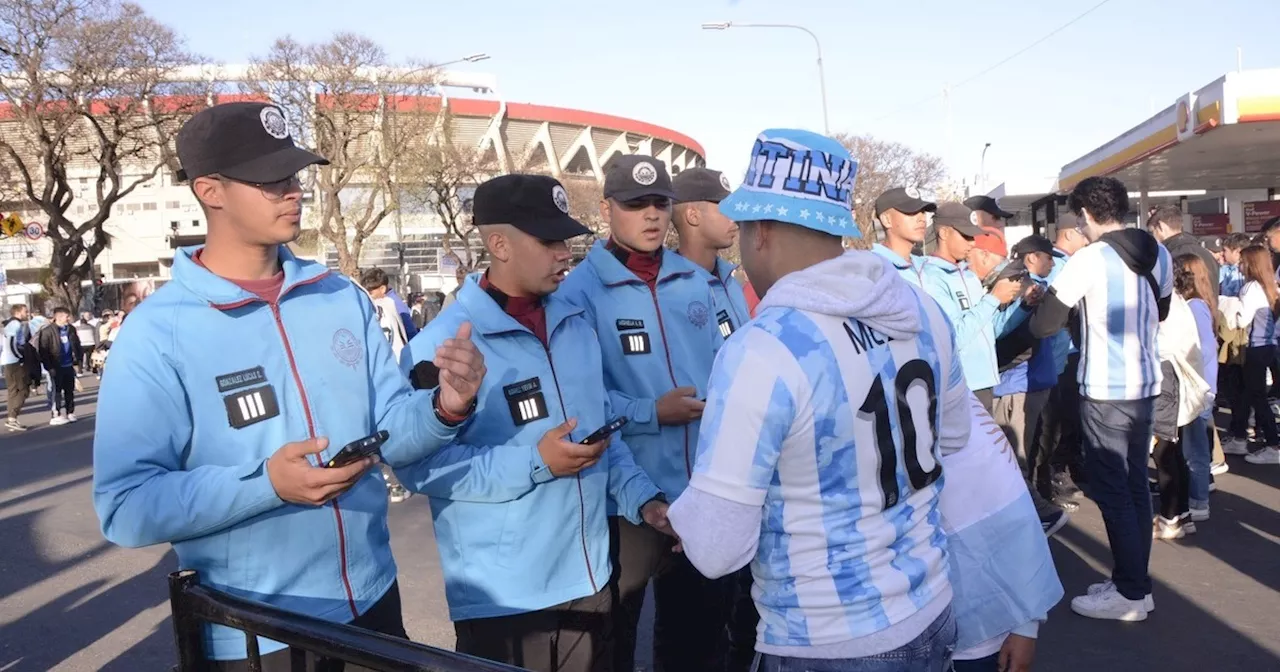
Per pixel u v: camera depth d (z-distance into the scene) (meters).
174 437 1.88
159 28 28.44
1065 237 6.86
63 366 14.30
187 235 67.06
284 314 2.03
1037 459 6.32
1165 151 15.31
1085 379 4.21
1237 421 7.70
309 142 30.02
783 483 1.71
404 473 2.46
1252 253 7.38
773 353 1.66
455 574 2.61
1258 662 3.77
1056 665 3.85
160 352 1.87
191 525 1.78
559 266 2.69
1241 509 6.03
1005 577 2.24
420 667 1.48
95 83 27.30
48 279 29.58
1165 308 4.52
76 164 51.00
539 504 2.56
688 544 1.72
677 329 3.44
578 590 2.64
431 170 33.66
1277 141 14.98
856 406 1.68
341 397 2.07
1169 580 4.78
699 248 3.98
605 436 2.41
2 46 26.12
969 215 4.73
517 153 60.38
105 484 1.80
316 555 1.99
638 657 4.20
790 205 1.76
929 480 1.82
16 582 5.60
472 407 2.05
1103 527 5.83
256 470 1.79
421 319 19.67
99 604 5.14
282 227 1.97
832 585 1.69
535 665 2.60
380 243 56.03
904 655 1.71
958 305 4.63
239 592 1.92
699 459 1.72
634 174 3.33
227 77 29.69
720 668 3.35
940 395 1.88
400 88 31.08
